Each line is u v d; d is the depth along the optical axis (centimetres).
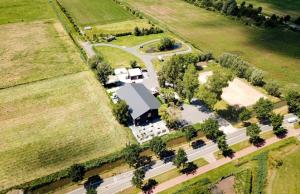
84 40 17488
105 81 13388
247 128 10644
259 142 10800
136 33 18450
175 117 11100
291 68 15725
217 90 11431
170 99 12406
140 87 12550
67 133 10812
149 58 16025
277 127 11062
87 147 10262
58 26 18988
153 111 11475
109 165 9650
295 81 14575
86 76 14075
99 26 19450
